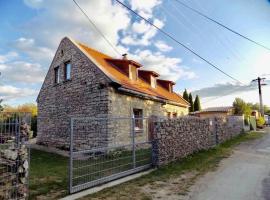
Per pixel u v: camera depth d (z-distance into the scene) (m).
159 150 9.33
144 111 15.75
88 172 6.97
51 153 13.95
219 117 17.03
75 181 6.99
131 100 14.48
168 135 10.02
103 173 7.44
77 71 14.81
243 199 5.80
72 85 15.12
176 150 10.54
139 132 9.38
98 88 13.17
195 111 41.94
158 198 5.89
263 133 25.06
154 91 18.28
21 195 5.34
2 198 5.02
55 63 17.39
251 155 11.98
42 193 6.27
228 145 15.70
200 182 7.25
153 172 8.45
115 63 17.14
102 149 7.46
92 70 13.67
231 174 8.21
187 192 6.34
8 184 5.15
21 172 5.37
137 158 8.74
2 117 5.17
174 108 21.27
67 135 15.29
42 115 18.38
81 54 14.60
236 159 10.91
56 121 16.52
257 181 7.34
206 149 13.57
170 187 6.76
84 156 6.93
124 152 8.20
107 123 12.42
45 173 8.45
